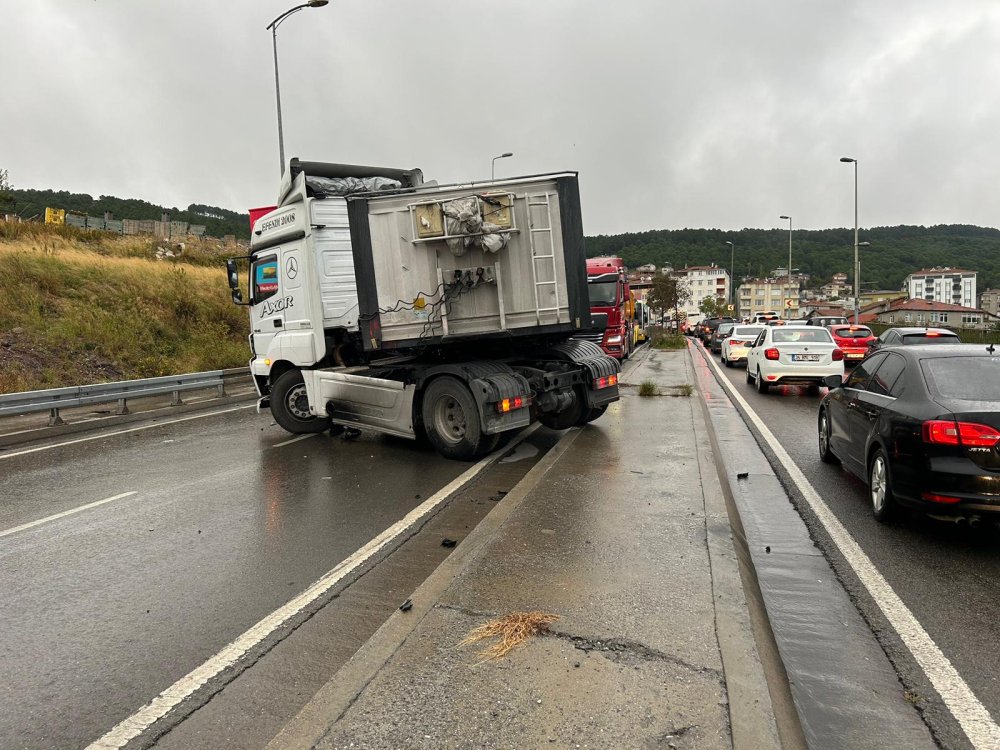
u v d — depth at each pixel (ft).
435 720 8.09
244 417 39.06
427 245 23.22
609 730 7.79
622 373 53.93
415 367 26.02
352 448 27.84
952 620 11.80
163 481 23.26
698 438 25.34
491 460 24.66
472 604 11.27
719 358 89.04
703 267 483.92
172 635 11.63
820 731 8.65
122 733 8.83
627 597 11.36
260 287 31.94
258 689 9.80
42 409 33.45
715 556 13.21
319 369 29.37
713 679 8.78
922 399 15.84
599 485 18.84
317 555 15.39
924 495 14.94
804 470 23.06
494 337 23.52
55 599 13.35
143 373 52.85
